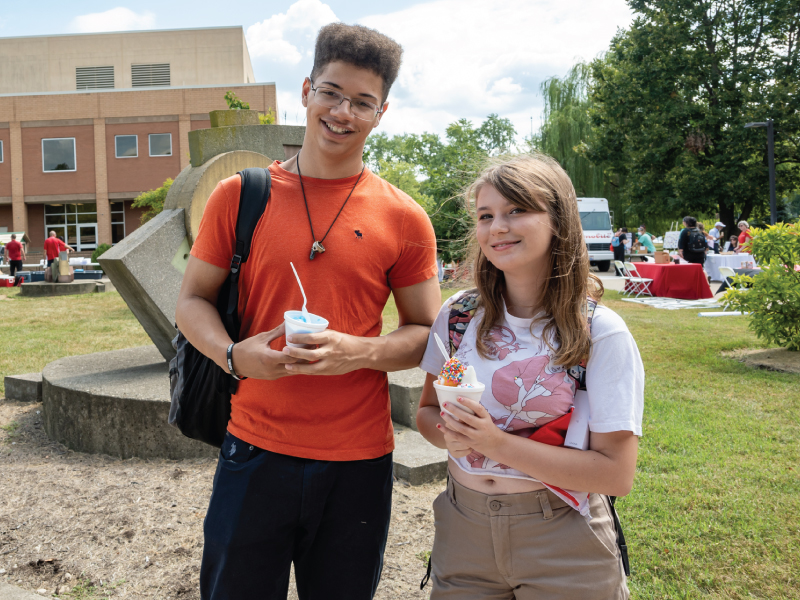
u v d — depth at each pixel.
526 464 1.41
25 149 29.95
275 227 1.70
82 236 31.05
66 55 36.16
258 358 1.53
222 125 6.02
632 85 24.69
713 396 5.54
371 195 1.78
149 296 4.86
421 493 3.70
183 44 36.12
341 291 1.70
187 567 2.83
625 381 1.45
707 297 13.23
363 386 1.73
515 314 1.62
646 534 3.08
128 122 29.73
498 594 1.59
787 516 3.24
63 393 4.40
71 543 3.03
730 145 23.62
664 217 27.98
